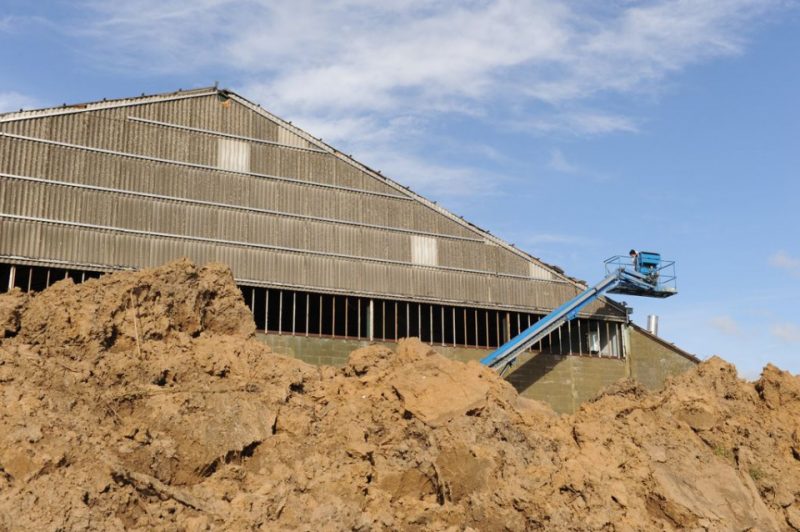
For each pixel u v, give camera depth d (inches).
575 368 2241.6
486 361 2064.5
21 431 872.3
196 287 1226.0
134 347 1099.3
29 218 1732.3
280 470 985.5
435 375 1183.6
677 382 1441.9
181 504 890.1
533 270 2292.1
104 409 981.2
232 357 1137.4
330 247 2041.1
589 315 2274.9
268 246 1964.8
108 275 1197.7
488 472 1062.4
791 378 1448.1
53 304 1101.1
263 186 2004.2
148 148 1893.5
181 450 969.5
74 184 1792.6
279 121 2062.0
